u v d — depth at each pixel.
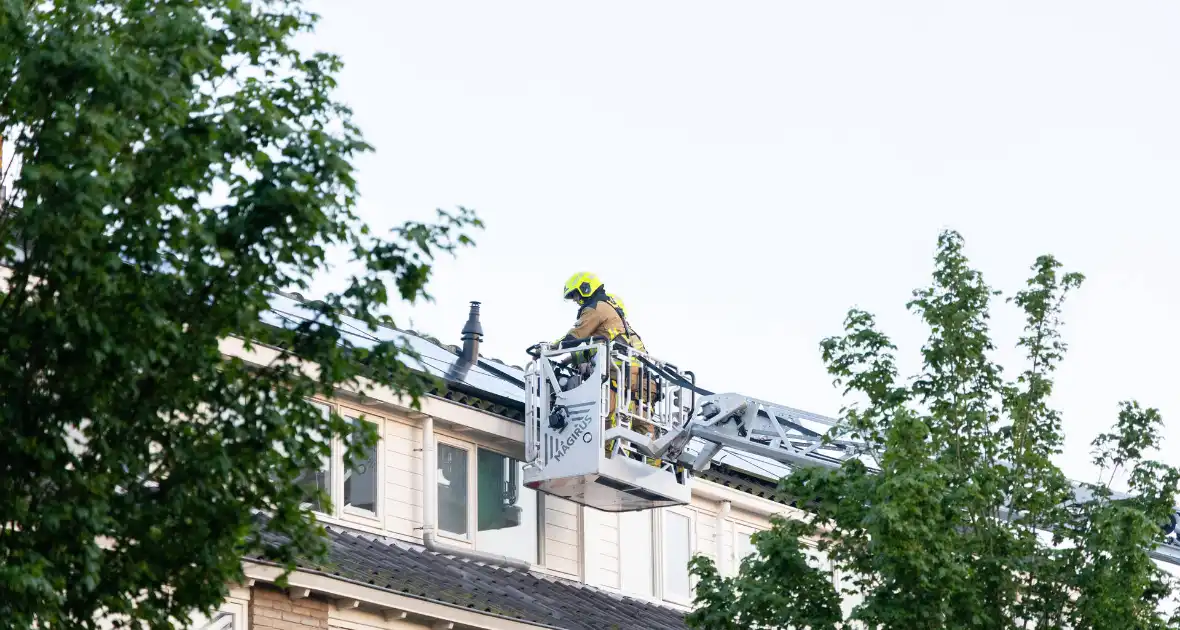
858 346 33.16
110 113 19.44
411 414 37.31
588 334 39.53
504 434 39.28
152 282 19.80
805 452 40.88
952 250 33.47
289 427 20.91
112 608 20.11
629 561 42.41
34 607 18.62
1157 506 33.94
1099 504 33.22
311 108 21.17
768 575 31.84
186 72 20.20
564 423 38.88
